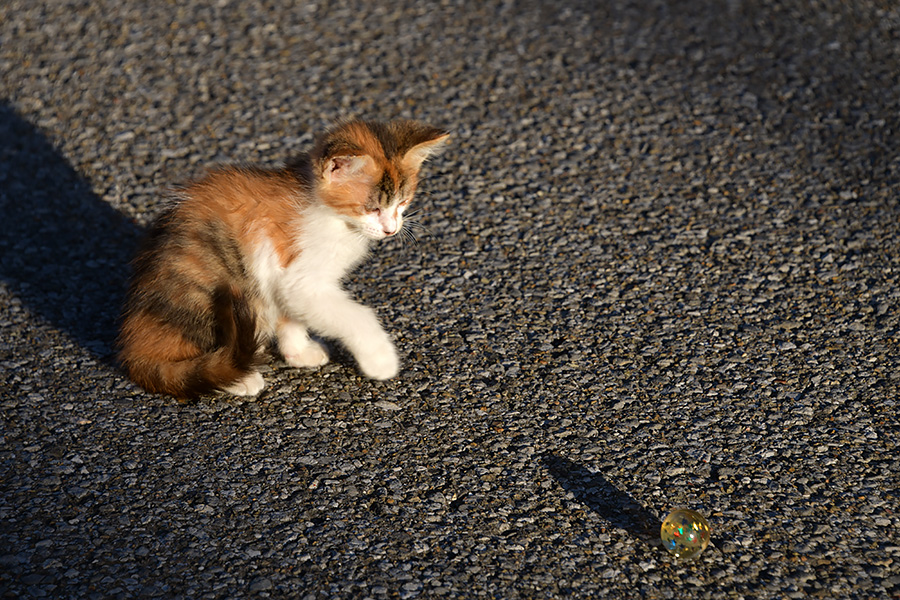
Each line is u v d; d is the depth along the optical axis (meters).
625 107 7.45
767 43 8.12
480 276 5.84
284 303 4.95
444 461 4.43
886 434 4.55
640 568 3.82
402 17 8.72
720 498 4.20
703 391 4.88
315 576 3.77
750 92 7.53
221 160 6.89
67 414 4.73
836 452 4.45
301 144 7.06
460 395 4.89
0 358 5.14
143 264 4.86
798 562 3.84
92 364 5.13
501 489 4.26
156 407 4.80
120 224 6.36
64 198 6.59
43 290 5.75
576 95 7.60
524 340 5.29
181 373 4.70
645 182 6.66
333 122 6.73
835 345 5.18
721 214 6.31
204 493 4.21
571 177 6.74
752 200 6.43
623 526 4.05
